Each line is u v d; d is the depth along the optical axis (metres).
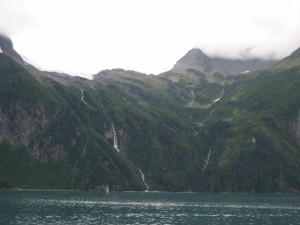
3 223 114.19
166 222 129.88
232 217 148.75
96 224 119.88
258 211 174.88
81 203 194.62
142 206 189.25
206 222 132.62
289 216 155.25
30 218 127.06
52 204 181.25
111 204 195.62
